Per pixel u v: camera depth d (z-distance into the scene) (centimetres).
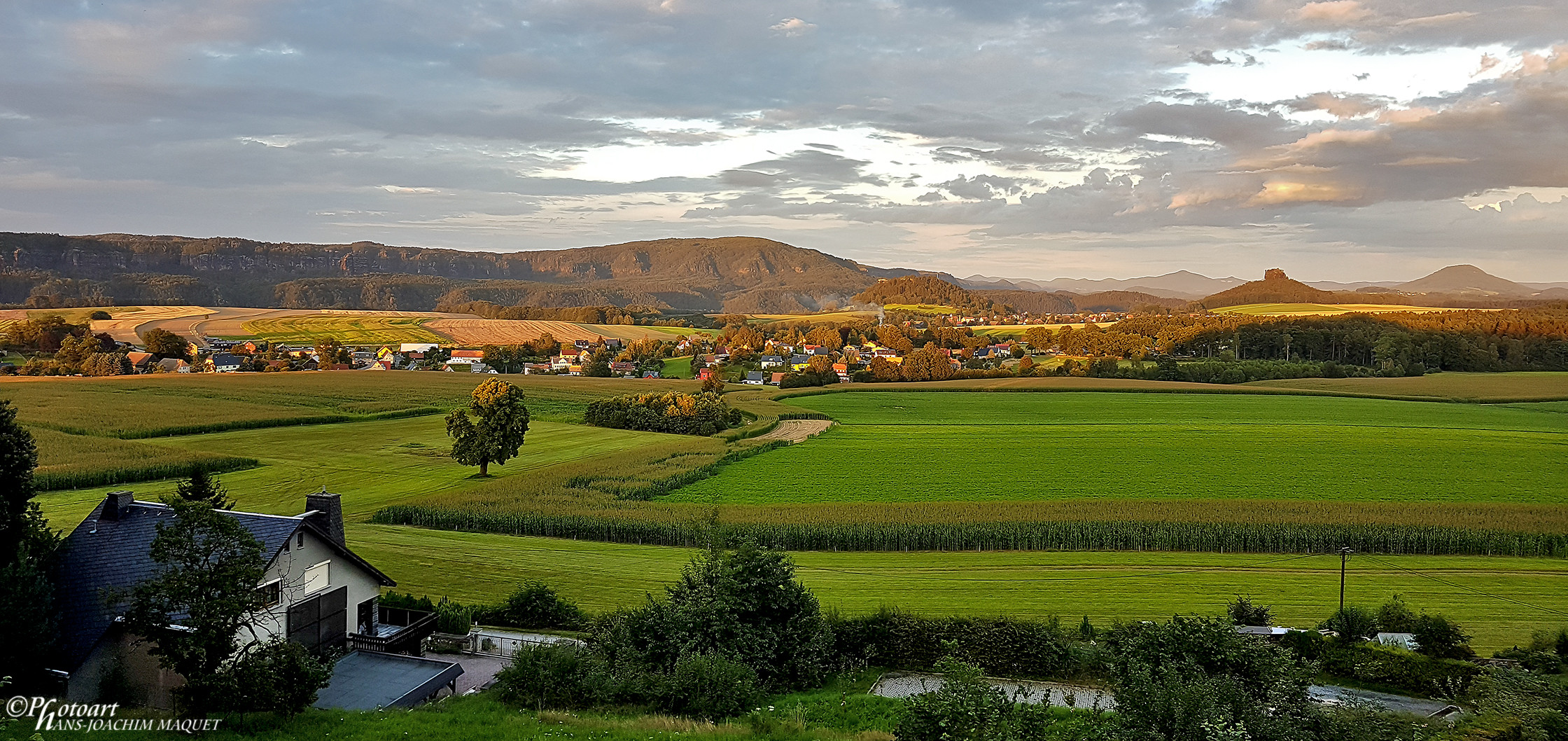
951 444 10500
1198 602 4228
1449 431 11169
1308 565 5125
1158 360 19250
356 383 14462
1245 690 2077
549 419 12212
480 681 3030
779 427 12106
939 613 3934
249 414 10675
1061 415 13300
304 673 2138
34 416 9850
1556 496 7400
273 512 6297
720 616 2897
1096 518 5812
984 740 1942
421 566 4681
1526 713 2081
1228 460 9269
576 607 3859
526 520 5978
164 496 2497
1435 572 4947
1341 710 2081
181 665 2039
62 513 5725
